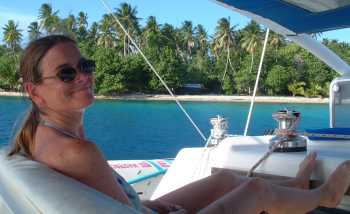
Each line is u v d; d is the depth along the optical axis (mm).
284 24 2199
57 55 1063
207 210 1140
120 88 33906
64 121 1079
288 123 1686
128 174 2736
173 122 16516
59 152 974
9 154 1098
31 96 1092
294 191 1320
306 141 1694
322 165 1528
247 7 2086
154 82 34812
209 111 22734
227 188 1448
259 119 17266
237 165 1736
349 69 2305
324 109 22172
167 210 1350
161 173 2781
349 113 2291
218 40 37938
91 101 1102
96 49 35031
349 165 1452
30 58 1075
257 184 1234
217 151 1844
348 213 1533
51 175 936
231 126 14398
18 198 922
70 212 801
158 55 35500
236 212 1163
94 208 812
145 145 11227
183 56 41312
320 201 1373
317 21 2121
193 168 1908
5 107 18250
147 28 38375
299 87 32812
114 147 11031
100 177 979
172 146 11094
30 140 1075
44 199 849
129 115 19938
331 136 1827
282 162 1596
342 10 1947
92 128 14758
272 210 1269
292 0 1926
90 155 967
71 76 1064
